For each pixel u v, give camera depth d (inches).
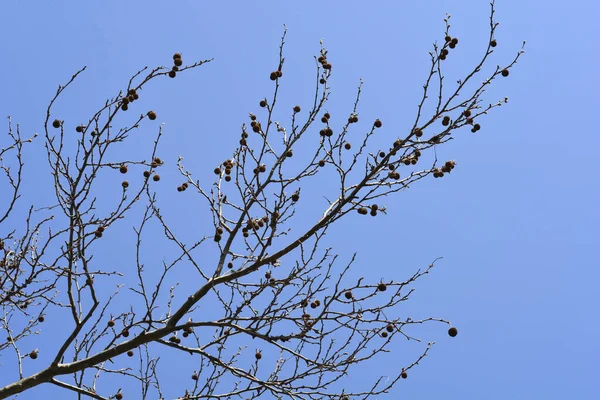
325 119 273.1
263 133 267.3
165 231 270.2
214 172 297.0
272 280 254.8
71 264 250.2
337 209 265.0
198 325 251.9
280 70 267.0
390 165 269.0
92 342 270.2
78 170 241.4
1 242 255.3
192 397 260.2
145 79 243.6
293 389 257.8
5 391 236.7
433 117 267.3
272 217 259.8
